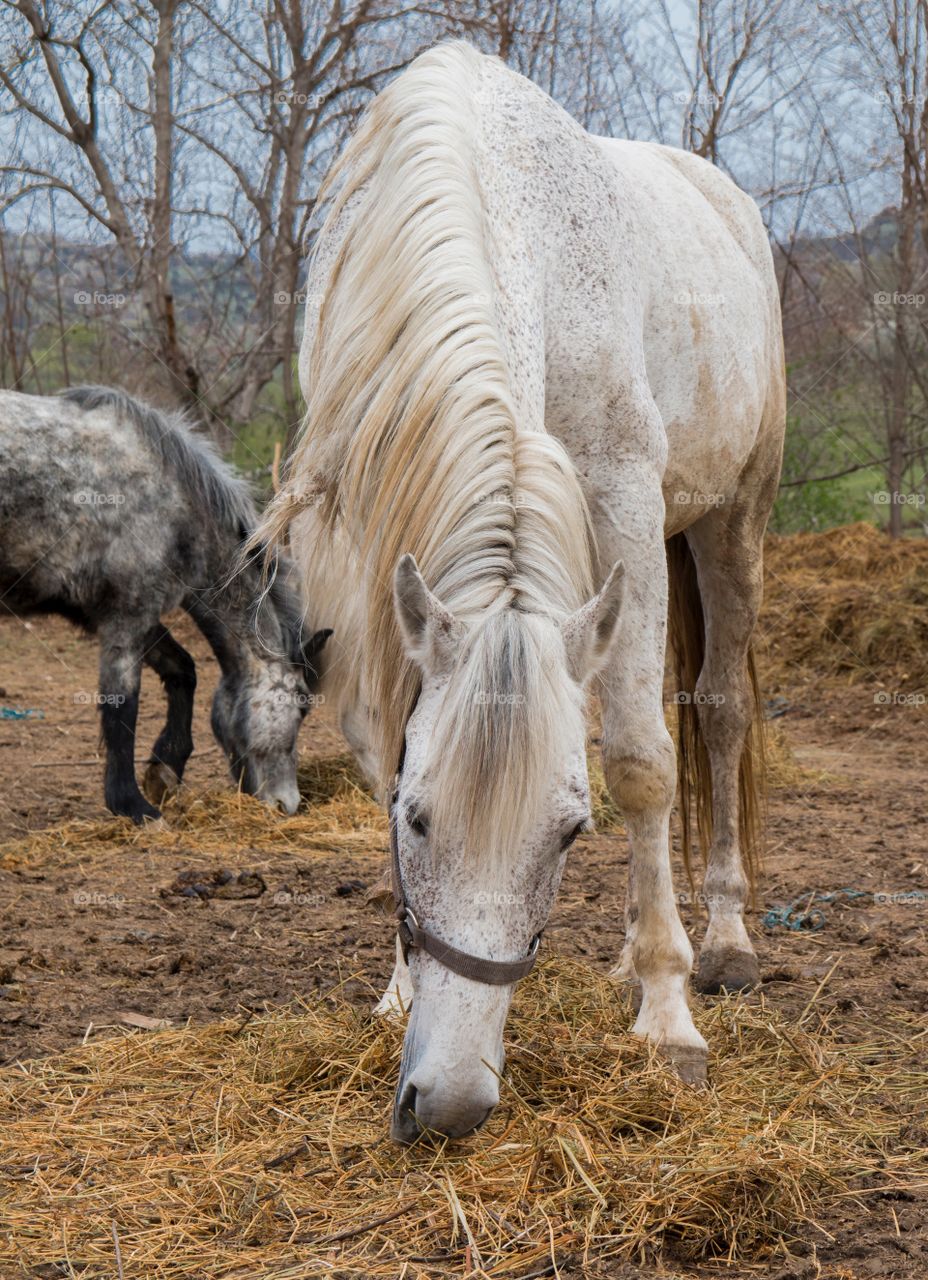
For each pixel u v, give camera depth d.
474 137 2.76
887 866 4.94
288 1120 2.54
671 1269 2.09
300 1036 2.89
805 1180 2.35
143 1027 3.14
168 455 6.04
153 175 10.18
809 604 9.79
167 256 9.98
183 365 10.23
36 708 8.78
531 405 2.53
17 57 9.44
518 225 2.73
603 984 3.28
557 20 10.07
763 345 3.86
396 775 2.27
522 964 2.06
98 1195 2.27
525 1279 2.02
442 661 2.10
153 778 6.36
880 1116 2.67
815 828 5.60
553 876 2.08
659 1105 2.52
